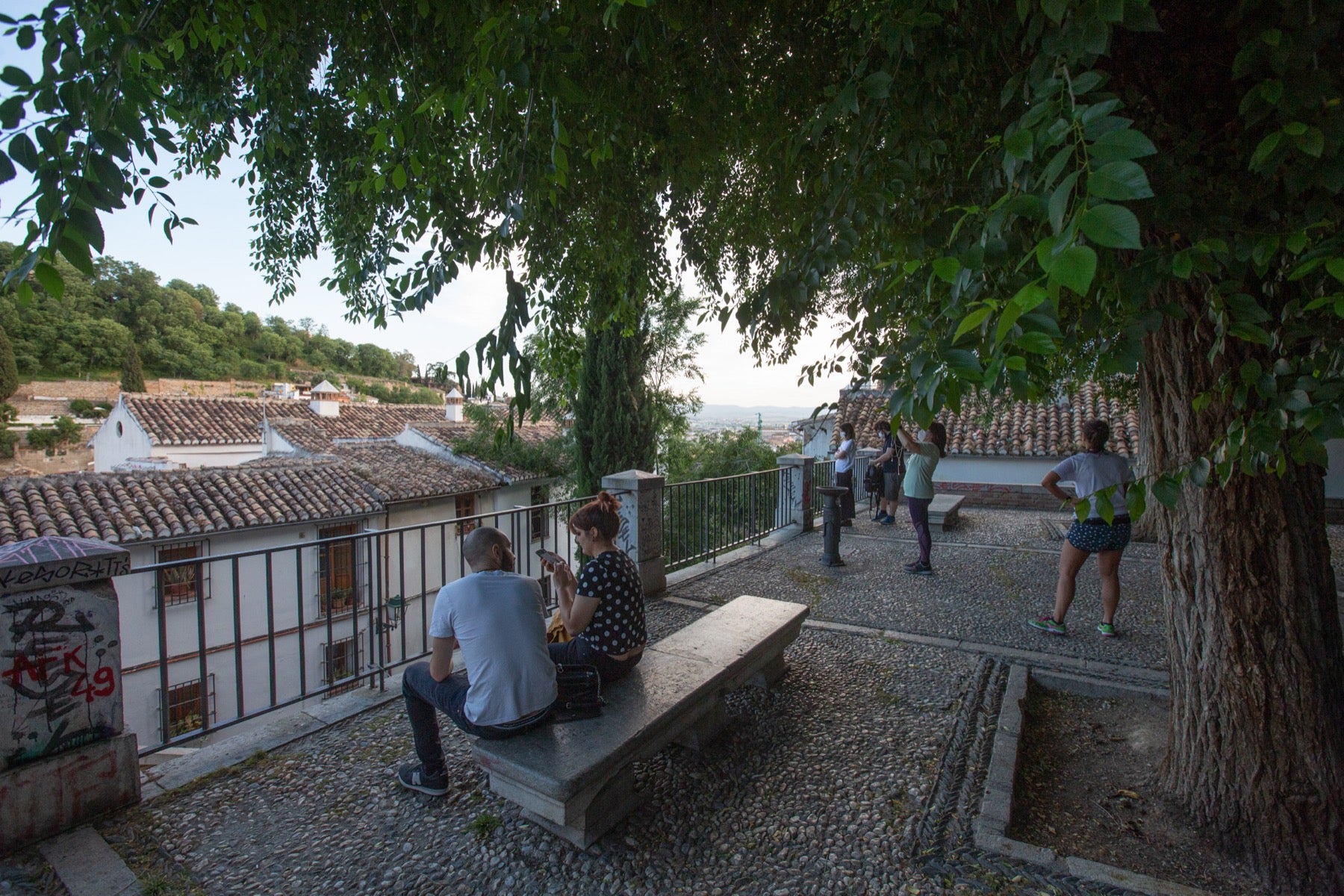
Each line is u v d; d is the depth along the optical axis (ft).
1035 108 3.70
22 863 7.80
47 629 8.18
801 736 10.99
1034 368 4.27
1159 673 13.60
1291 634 7.98
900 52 5.44
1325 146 4.12
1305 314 5.29
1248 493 8.06
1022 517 38.50
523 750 7.79
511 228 7.14
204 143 13.84
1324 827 7.75
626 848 8.11
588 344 43.24
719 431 63.16
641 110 9.29
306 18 9.98
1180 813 8.95
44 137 4.48
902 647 15.35
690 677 9.93
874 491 34.96
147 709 35.63
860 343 7.59
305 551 42.68
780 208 10.03
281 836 8.43
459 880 7.64
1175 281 7.38
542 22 6.15
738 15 8.50
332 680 12.69
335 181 15.42
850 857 7.98
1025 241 4.31
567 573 10.39
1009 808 8.82
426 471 54.80
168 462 59.36
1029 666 14.08
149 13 5.74
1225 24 5.62
